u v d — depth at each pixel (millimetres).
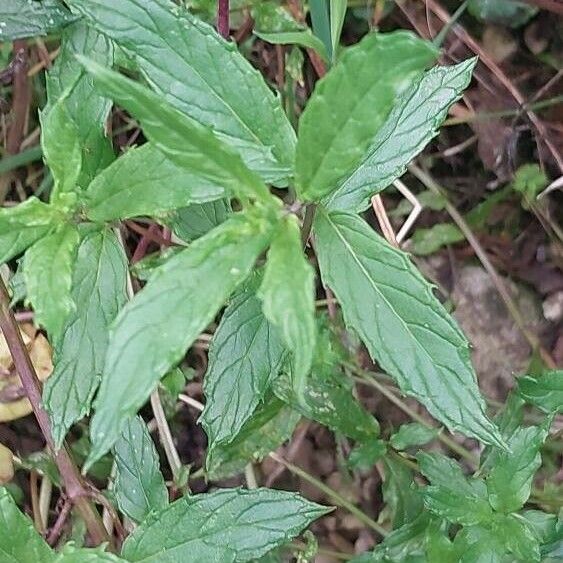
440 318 273
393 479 402
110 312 292
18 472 427
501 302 454
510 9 444
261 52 439
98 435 221
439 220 458
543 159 452
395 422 442
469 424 277
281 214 240
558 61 452
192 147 228
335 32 352
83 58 218
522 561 354
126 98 221
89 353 293
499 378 451
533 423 427
